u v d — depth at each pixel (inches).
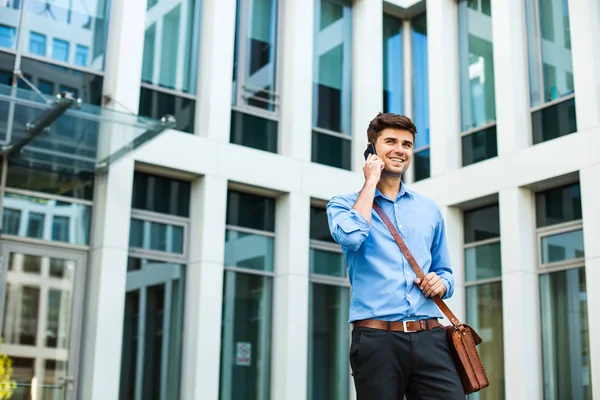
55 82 381.7
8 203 363.6
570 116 417.7
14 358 353.7
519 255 416.5
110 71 398.0
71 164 372.2
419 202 134.6
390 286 124.2
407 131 132.4
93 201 385.1
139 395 383.9
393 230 128.0
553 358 406.6
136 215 398.3
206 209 407.8
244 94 447.2
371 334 122.9
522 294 412.5
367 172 128.0
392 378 122.0
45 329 363.6
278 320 431.2
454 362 125.0
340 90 488.7
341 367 450.6
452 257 457.1
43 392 358.0
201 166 410.3
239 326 421.4
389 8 516.4
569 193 413.7
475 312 451.2
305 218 441.7
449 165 468.4
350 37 501.7
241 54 451.2
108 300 371.2
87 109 309.4
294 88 454.6
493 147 455.2
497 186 433.4
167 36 426.0
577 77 405.4
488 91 467.8
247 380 418.9
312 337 442.9
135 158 390.6
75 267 375.9
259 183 428.5
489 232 452.1
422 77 514.6
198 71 433.4
